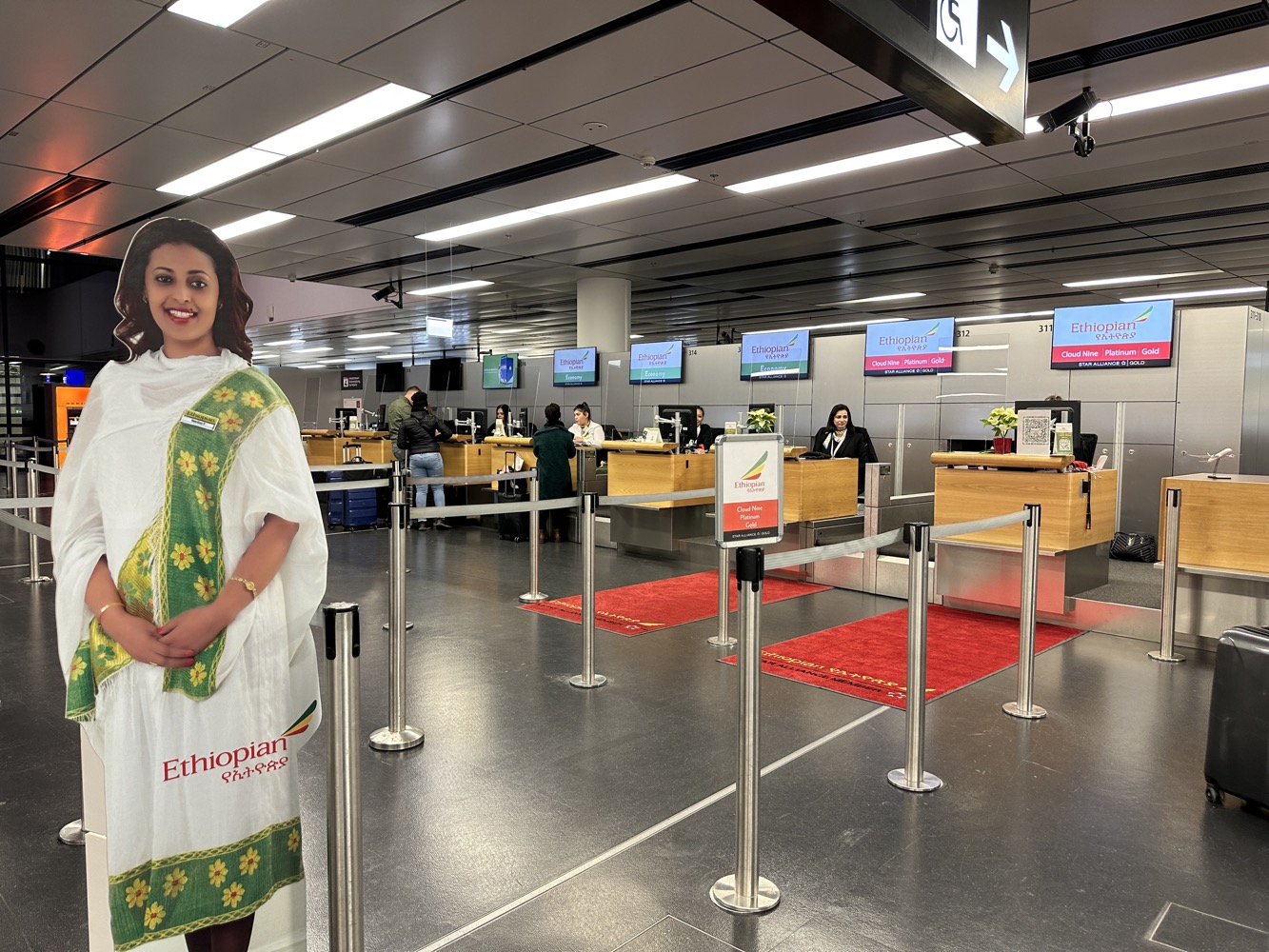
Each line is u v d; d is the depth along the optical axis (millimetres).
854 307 17406
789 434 11273
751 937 2125
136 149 6844
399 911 2221
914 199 8539
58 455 5348
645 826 2709
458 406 16656
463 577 7027
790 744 3443
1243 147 6812
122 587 1407
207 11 4629
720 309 18188
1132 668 4566
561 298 16469
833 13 1848
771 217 9383
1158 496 8195
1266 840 2668
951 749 3393
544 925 2166
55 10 4586
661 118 6262
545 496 9039
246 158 7137
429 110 6102
